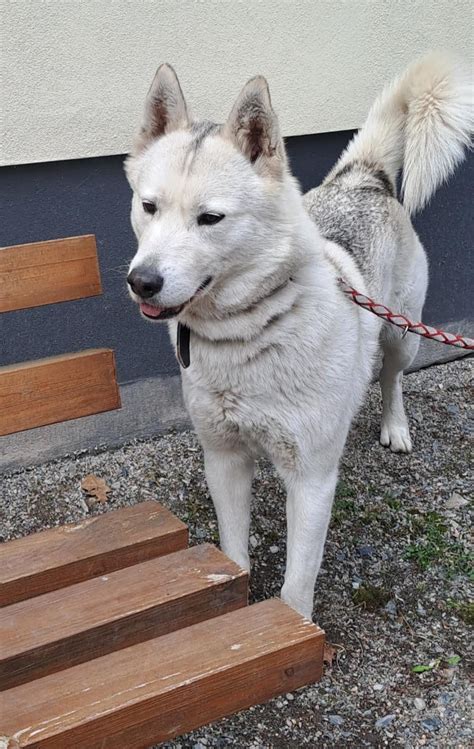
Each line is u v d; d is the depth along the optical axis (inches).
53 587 76.9
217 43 141.3
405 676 102.0
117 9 131.7
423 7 158.9
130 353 154.3
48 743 54.9
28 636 65.2
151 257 83.7
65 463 152.3
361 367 108.7
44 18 126.7
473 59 169.3
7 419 89.7
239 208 87.0
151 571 74.3
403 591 118.1
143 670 61.1
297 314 92.2
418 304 144.7
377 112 143.2
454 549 127.3
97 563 78.7
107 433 156.9
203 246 86.4
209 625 66.4
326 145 161.0
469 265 189.6
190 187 86.3
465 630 110.0
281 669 64.0
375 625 111.3
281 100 150.1
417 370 193.0
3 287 89.0
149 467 151.3
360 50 154.9
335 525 133.7
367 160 141.1
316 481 101.2
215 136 91.1
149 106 97.0
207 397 98.1
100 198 142.9
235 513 108.8
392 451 157.9
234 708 62.7
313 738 92.5
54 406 92.1
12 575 74.8
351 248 120.5
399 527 133.7
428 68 135.3
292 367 93.0
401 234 135.1
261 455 106.5
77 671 61.1
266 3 142.6
